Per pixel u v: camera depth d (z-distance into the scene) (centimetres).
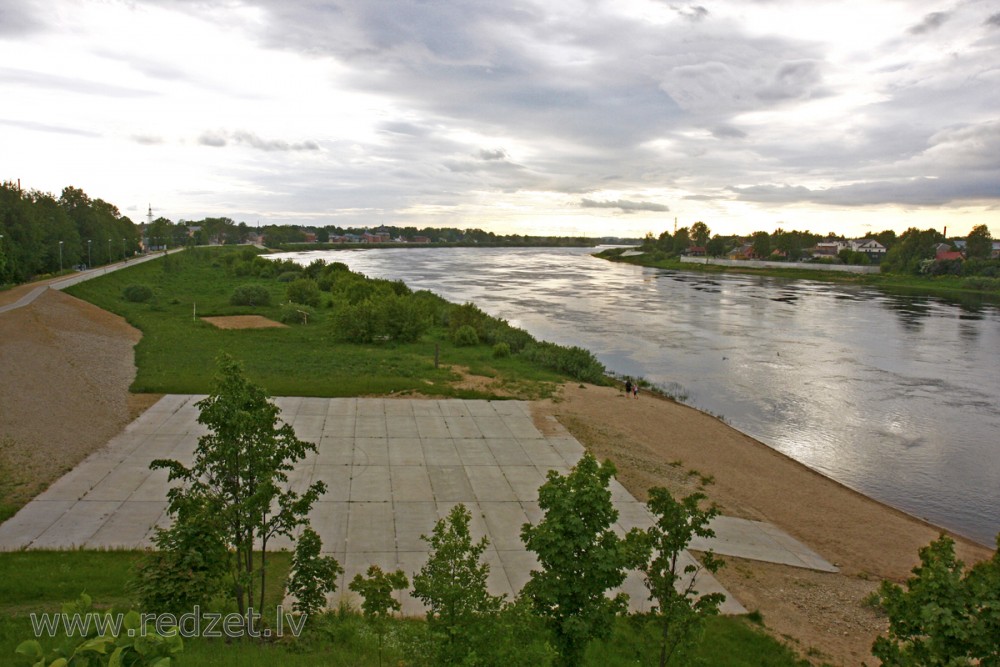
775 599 1669
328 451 2405
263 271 9581
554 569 925
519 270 15375
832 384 4316
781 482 2630
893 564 1995
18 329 3819
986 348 5581
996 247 16738
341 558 1662
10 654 979
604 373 4434
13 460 2097
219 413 950
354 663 1017
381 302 5050
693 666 1181
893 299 9544
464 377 3738
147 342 4288
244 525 990
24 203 6769
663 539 965
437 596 852
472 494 2111
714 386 4238
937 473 2873
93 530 1703
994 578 789
